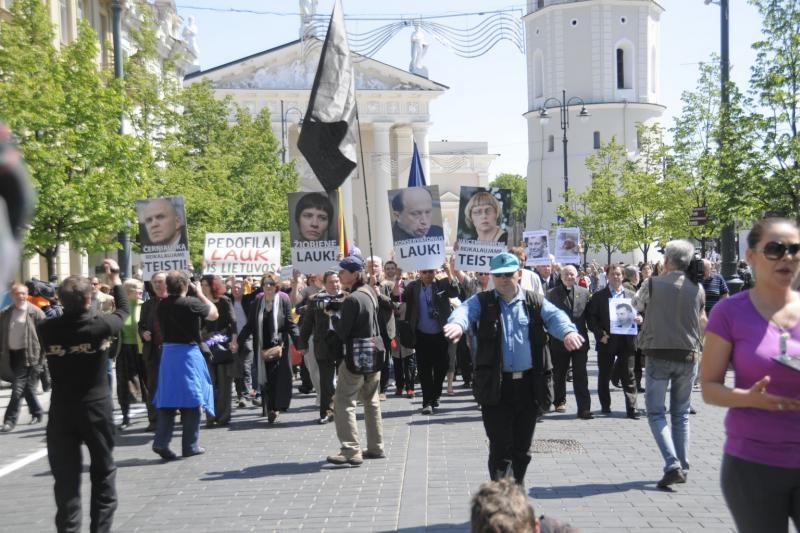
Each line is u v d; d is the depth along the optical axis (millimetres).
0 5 25844
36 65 21719
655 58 76625
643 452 10609
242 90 74375
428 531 7352
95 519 7105
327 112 13523
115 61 23078
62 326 6969
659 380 8742
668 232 43906
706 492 8445
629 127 73688
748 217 21938
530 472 9555
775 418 4238
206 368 11344
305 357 16422
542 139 72875
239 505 8570
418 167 25312
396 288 17578
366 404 10719
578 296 13805
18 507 8883
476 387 7234
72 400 7004
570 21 73875
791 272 4344
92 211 21250
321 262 15281
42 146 20344
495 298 7301
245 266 19750
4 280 1471
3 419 14664
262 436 12797
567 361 14234
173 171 31859
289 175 54719
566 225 52219
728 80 22094
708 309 18031
